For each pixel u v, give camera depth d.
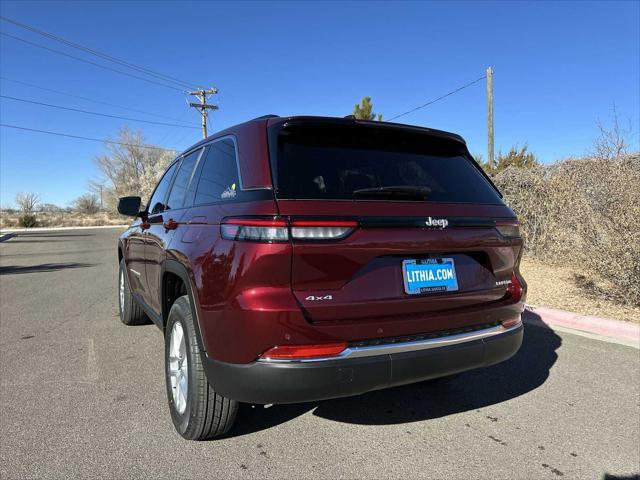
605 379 3.98
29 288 9.06
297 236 2.27
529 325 5.73
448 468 2.67
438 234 2.64
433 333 2.63
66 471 2.61
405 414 3.34
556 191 7.95
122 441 2.94
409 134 3.02
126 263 5.57
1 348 4.90
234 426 3.13
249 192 2.48
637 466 2.71
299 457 2.76
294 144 2.65
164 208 4.15
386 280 2.50
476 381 3.95
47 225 55.91
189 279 2.74
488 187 3.22
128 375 4.09
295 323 2.27
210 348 2.48
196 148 3.81
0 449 2.85
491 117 18.84
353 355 2.37
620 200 6.07
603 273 6.36
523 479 2.58
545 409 3.43
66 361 4.46
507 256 2.99
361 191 2.50
